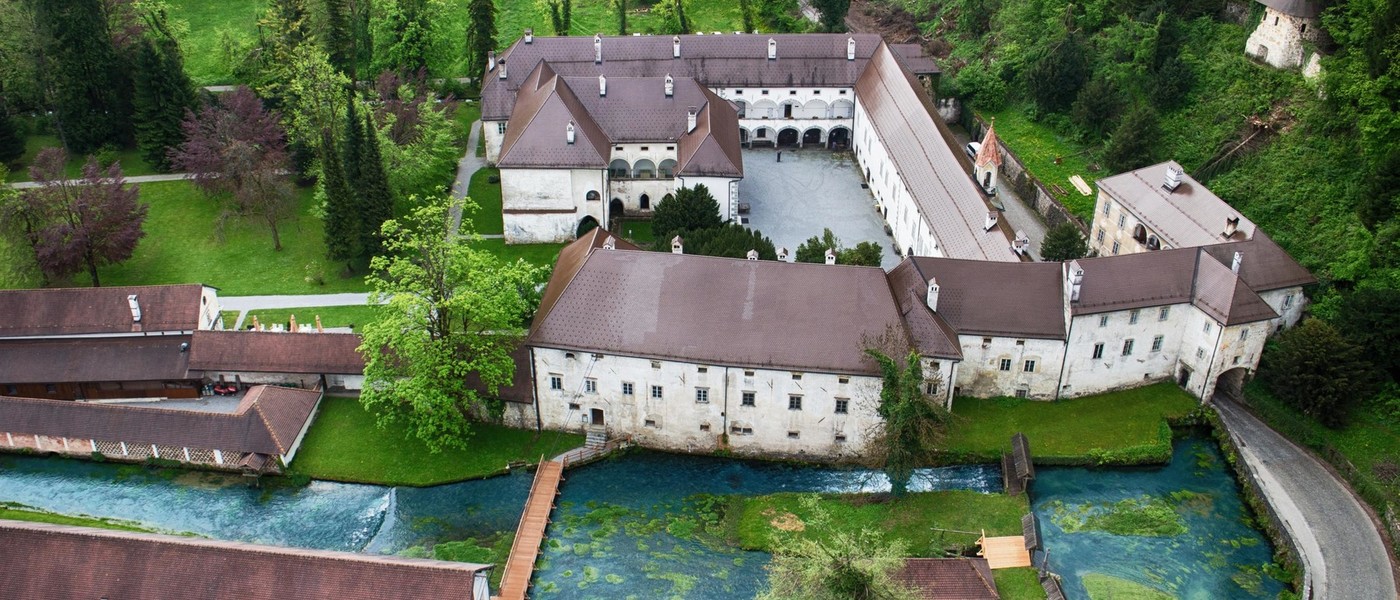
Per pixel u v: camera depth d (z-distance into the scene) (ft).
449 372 305.73
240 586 232.94
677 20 578.25
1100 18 479.82
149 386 326.44
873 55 480.64
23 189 409.28
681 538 279.69
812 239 350.64
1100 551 275.39
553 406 308.40
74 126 457.68
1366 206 341.41
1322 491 288.92
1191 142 415.44
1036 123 472.44
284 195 403.13
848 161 479.00
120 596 233.55
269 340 326.65
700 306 296.30
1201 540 279.90
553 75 451.12
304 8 479.41
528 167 398.83
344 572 233.35
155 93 445.37
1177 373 329.52
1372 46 355.36
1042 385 319.47
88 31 447.01
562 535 280.31
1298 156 380.17
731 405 297.94
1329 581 261.03
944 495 288.51
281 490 296.92
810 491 294.46
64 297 330.13
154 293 331.77
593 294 300.81
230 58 527.40
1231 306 306.35
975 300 312.50
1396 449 297.53
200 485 298.56
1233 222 330.13
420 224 333.42
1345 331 312.09
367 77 511.40
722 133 420.77
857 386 288.92
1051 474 300.40
